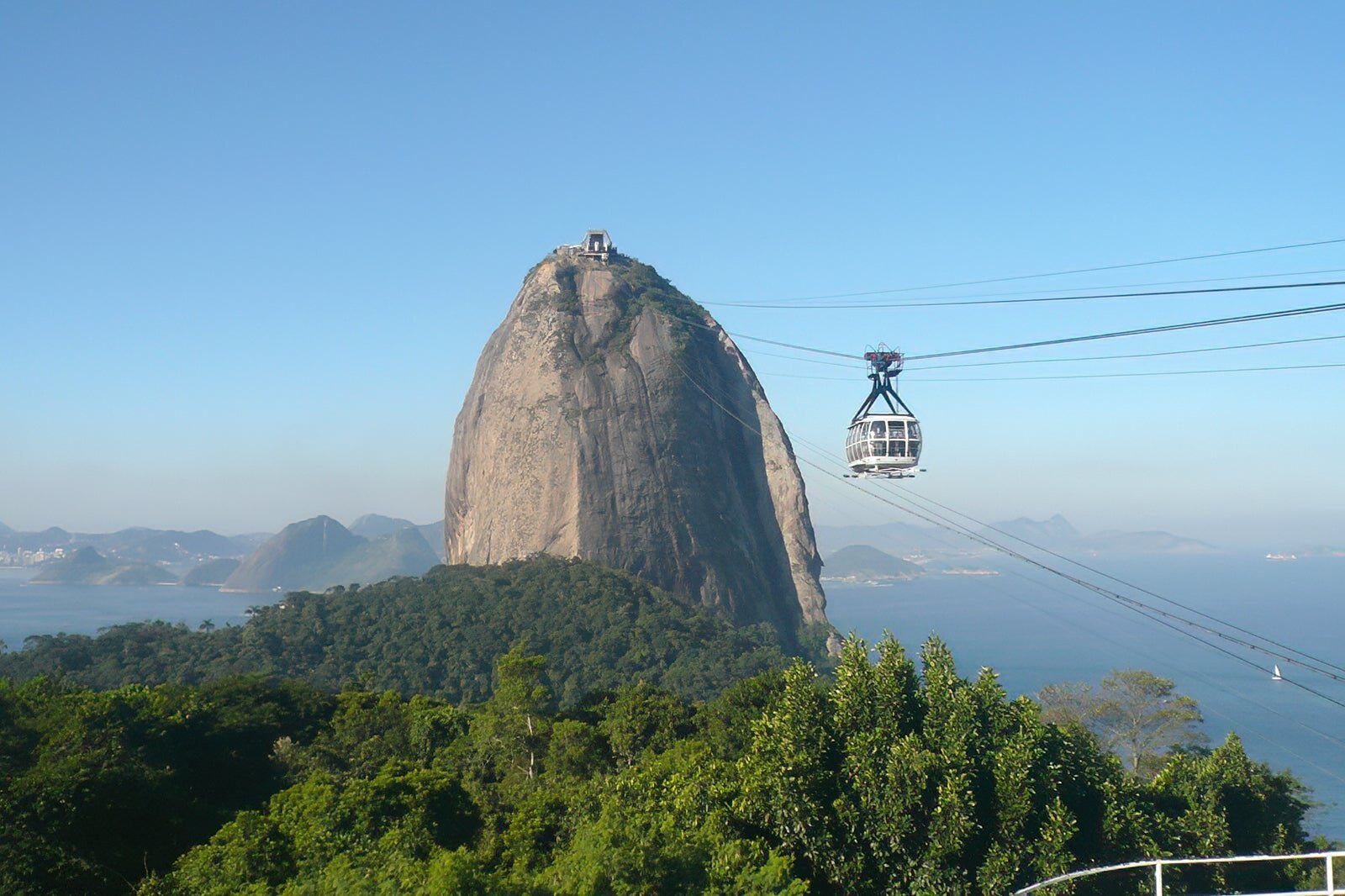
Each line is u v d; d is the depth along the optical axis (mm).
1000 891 24734
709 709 43188
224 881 25234
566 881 21844
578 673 90000
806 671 28875
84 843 29703
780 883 23047
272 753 43938
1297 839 32875
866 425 53594
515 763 40125
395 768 33875
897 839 24969
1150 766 49344
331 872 22766
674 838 24234
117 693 42750
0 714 36844
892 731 27078
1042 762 27344
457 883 19688
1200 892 28453
